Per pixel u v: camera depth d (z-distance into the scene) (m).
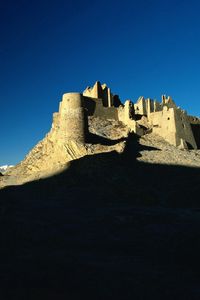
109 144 74.12
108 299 19.47
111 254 27.77
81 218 41.19
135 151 73.00
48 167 72.38
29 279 21.50
